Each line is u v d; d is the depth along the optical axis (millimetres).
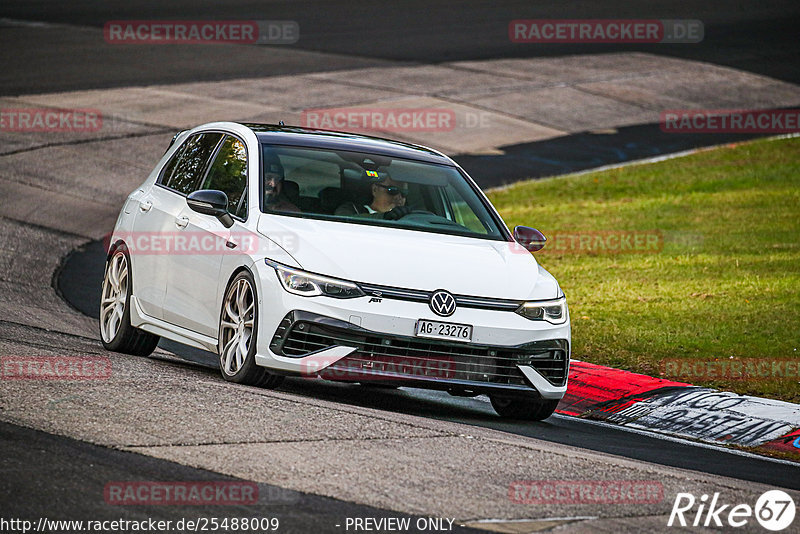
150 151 79250
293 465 20531
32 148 76188
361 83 108875
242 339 28391
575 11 161625
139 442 21062
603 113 105312
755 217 66188
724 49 139250
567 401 33906
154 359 33344
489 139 92500
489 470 21641
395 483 20094
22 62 108125
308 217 29578
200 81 105188
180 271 31359
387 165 32344
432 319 27328
